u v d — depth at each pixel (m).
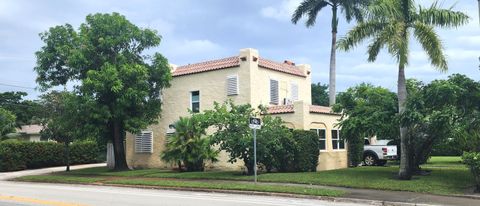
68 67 28.23
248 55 26.88
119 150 29.31
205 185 18.73
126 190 19.08
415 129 18.92
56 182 24.36
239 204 13.64
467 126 17.36
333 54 38.97
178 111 29.88
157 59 28.56
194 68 29.42
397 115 18.59
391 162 32.53
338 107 22.58
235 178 21.47
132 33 28.00
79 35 27.95
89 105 26.27
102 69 26.42
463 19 18.28
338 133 28.45
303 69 31.78
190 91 29.44
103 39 27.36
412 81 21.17
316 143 24.50
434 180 18.25
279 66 29.55
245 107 23.27
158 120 30.73
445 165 26.75
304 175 21.05
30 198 15.47
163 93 30.72
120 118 28.03
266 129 22.31
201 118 24.00
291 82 30.34
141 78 27.06
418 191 16.38
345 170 23.33
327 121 27.55
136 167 31.89
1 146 33.34
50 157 37.41
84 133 28.12
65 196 16.17
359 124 20.75
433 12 18.52
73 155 39.47
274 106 27.03
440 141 19.92
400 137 19.98
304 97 31.56
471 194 15.44
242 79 27.00
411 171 19.34
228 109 27.08
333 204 14.13
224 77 27.81
